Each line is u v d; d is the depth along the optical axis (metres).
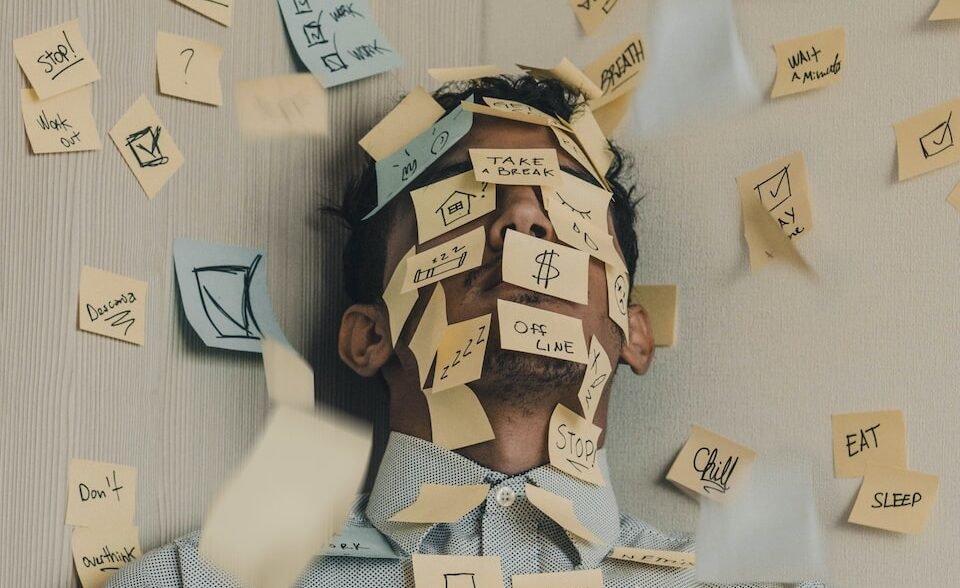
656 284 1.33
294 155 1.33
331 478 1.09
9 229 1.14
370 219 1.28
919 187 1.19
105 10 1.20
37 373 1.14
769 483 1.23
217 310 1.24
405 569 1.13
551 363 1.13
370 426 1.33
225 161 1.28
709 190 1.31
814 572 1.20
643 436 1.32
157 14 1.24
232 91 1.29
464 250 1.16
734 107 1.29
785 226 1.26
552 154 1.20
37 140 1.15
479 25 1.45
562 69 1.32
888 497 1.17
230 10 1.29
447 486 1.16
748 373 1.26
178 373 1.22
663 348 1.32
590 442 1.18
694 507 1.28
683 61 1.32
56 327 1.15
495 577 1.11
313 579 1.12
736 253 1.28
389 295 1.21
